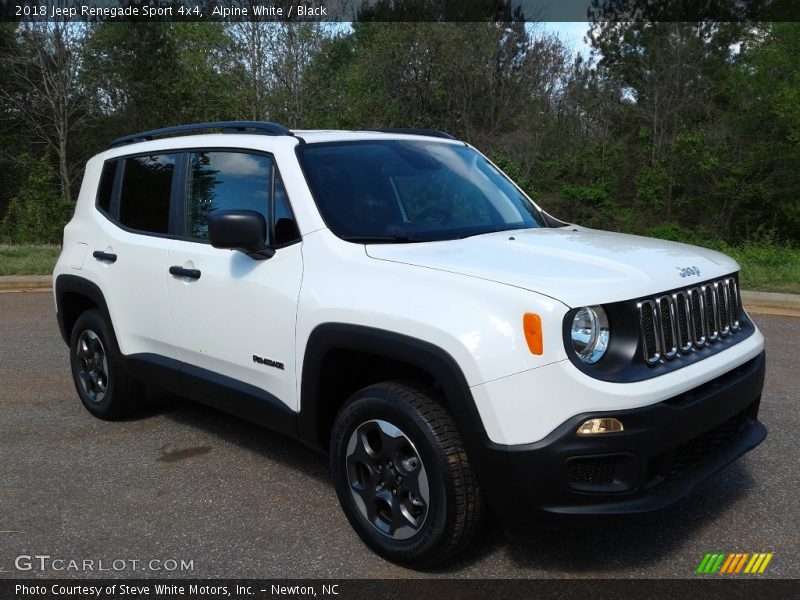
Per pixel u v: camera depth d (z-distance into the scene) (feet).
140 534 11.98
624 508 9.53
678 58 123.54
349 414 11.19
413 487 10.45
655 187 109.81
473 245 11.73
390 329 10.48
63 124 118.11
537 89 121.08
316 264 11.91
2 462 14.99
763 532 11.71
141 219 15.81
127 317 15.81
